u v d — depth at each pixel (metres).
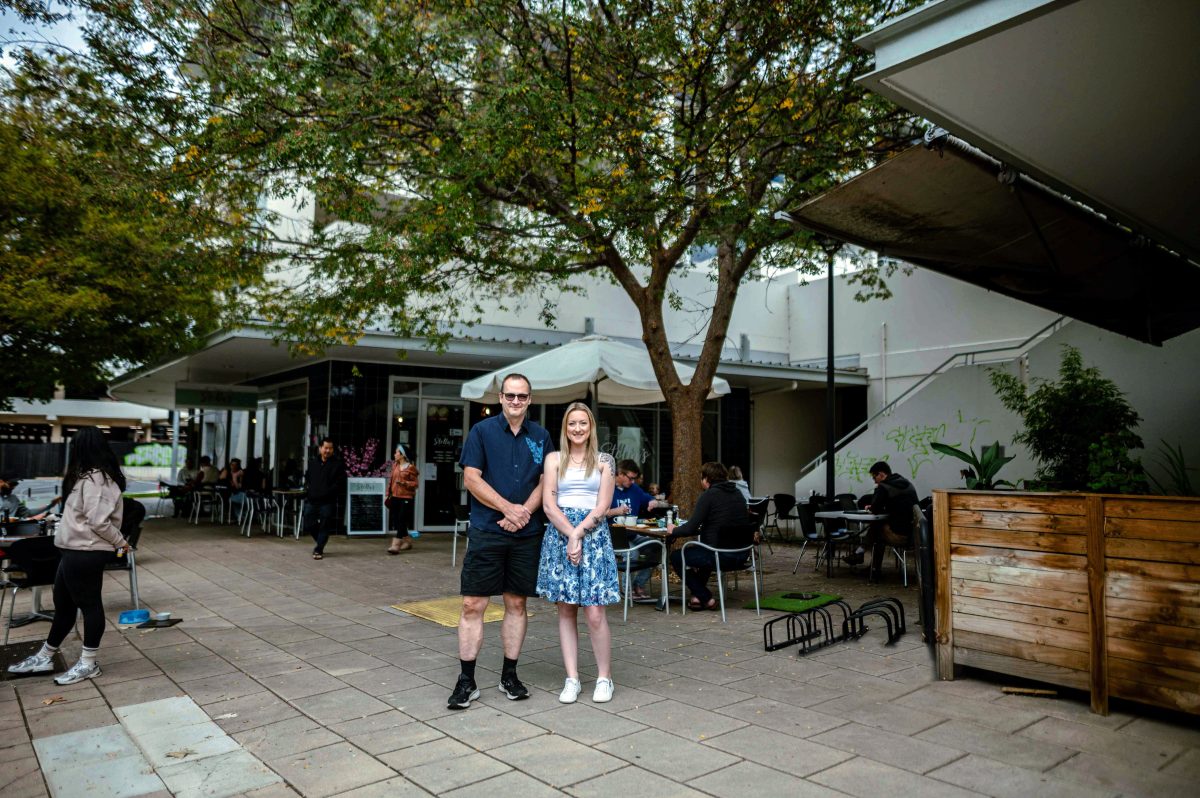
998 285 7.51
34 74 8.11
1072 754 3.77
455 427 16.20
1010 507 4.77
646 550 8.09
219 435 22.84
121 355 13.81
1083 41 3.55
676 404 9.45
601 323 17.61
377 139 8.66
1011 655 4.75
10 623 6.44
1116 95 3.97
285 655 5.87
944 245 6.51
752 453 20.06
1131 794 3.32
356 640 6.34
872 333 18.42
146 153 8.36
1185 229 5.71
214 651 6.00
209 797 3.39
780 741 3.98
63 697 4.86
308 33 7.56
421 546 13.36
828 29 7.85
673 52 8.03
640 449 18.30
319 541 11.54
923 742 3.94
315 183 9.00
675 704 4.61
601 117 7.93
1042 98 4.02
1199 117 4.15
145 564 10.98
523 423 4.80
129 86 7.70
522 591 4.66
